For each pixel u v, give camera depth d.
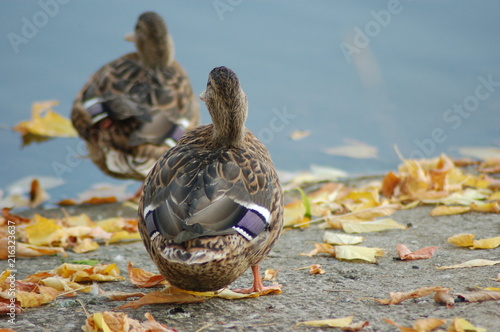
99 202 13.52
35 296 7.46
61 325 6.89
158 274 8.44
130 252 9.99
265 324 6.77
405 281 7.94
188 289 7.27
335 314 6.93
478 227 10.09
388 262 8.76
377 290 7.67
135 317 7.14
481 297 6.98
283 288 8.00
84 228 10.54
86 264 9.13
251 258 7.20
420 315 6.68
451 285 7.58
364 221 10.59
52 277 8.01
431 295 7.28
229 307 7.40
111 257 9.69
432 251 8.84
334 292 7.72
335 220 10.72
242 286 8.27
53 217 12.57
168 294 7.61
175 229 6.43
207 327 6.78
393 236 9.98
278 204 7.55
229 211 6.67
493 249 8.99
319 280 8.20
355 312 6.95
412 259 8.79
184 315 7.16
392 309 6.95
